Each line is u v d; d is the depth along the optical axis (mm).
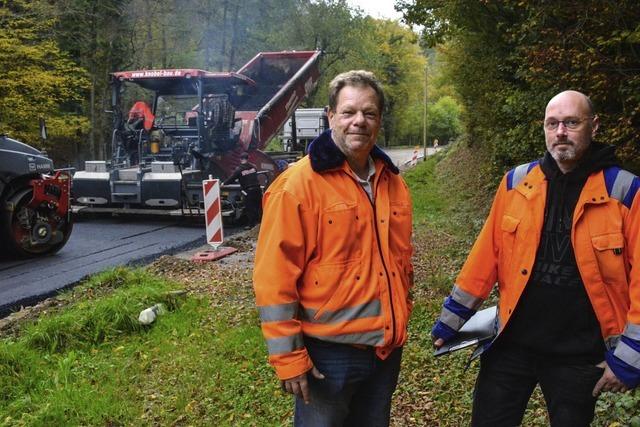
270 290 2455
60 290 7918
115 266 9086
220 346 5512
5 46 20734
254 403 4398
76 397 4520
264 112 15164
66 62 25672
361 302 2525
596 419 3629
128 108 14352
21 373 4965
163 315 6332
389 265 2621
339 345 2553
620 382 2424
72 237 11562
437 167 27922
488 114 12617
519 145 8219
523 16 6922
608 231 2516
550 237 2645
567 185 2629
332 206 2520
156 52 31719
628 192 2525
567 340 2637
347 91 2553
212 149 13477
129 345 5695
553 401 2711
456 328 2971
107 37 29062
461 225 11828
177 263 8852
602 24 4836
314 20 42688
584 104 2582
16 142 9789
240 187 12836
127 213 12969
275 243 2480
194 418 4234
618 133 4887
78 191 12883
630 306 2461
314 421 2584
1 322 6363
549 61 5367
